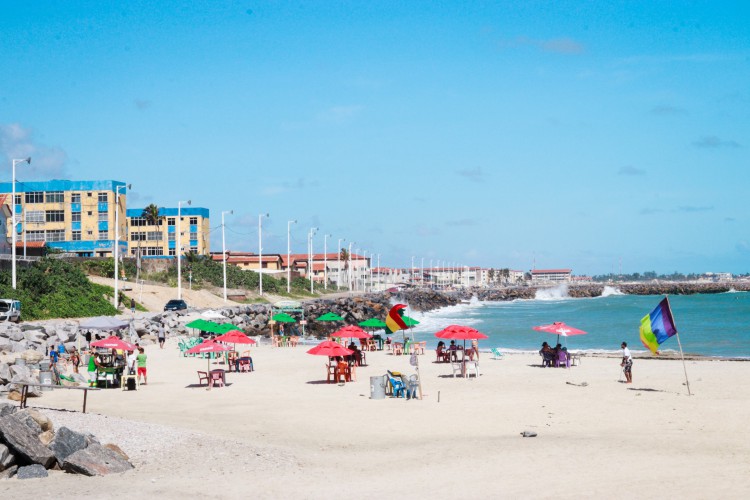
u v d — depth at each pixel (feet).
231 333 125.18
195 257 417.49
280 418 85.66
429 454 64.34
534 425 79.66
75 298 230.89
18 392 91.81
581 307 549.13
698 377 119.24
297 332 269.85
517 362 149.59
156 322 217.15
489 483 52.75
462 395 102.94
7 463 55.01
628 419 81.71
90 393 105.40
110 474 55.62
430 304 572.10
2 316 182.19
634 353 172.45
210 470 57.26
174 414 87.66
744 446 65.31
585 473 54.85
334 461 61.93
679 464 57.41
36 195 415.44
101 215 416.46
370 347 188.55
